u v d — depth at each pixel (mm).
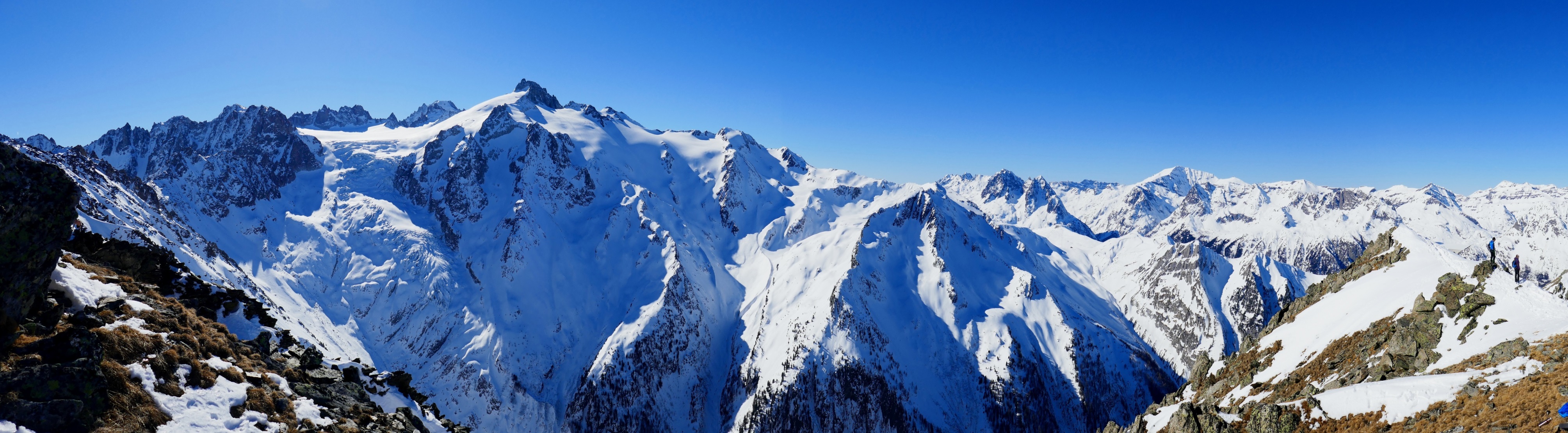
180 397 23391
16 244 23234
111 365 21984
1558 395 27531
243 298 39906
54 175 25625
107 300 28547
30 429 18641
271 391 27266
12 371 19750
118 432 20078
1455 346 40594
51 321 24703
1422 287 52281
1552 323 36156
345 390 32156
